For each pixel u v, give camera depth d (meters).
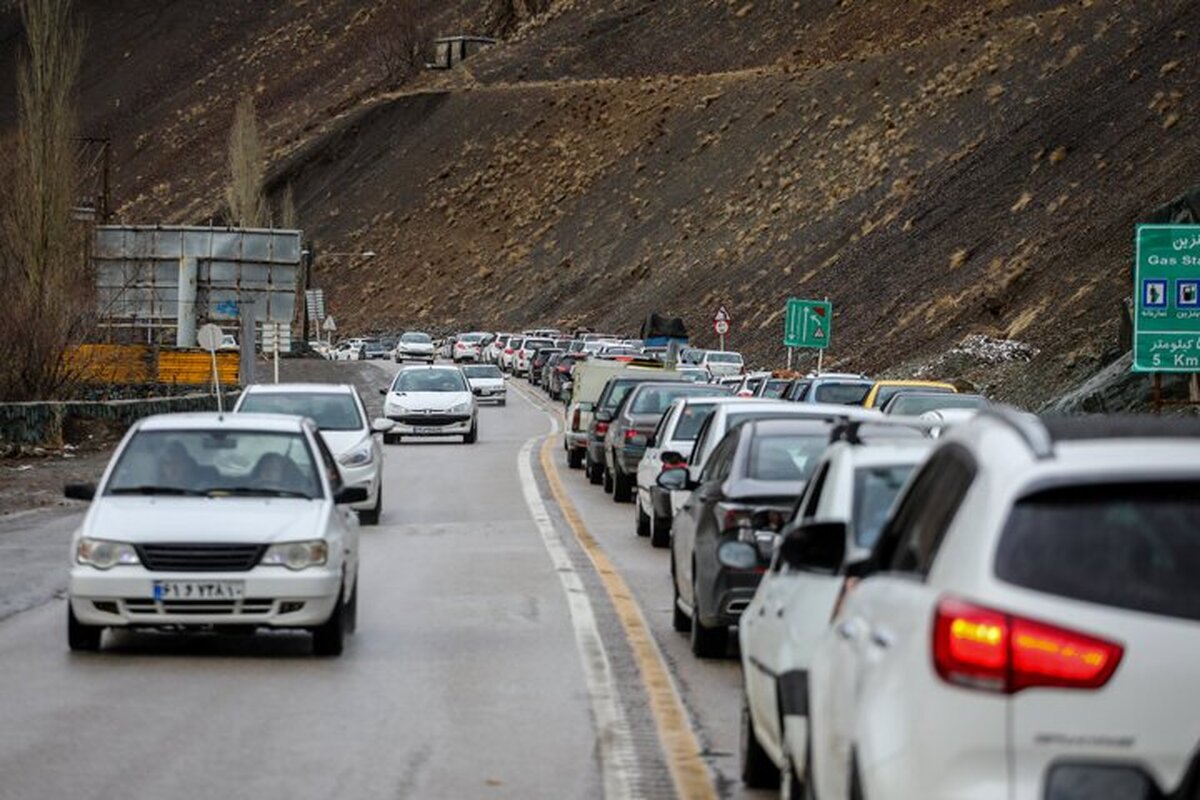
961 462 17.03
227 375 175.75
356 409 80.50
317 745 31.11
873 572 19.30
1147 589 14.79
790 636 23.47
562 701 35.69
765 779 27.28
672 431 71.88
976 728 14.70
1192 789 14.51
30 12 147.38
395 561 62.88
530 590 54.41
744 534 39.88
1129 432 16.53
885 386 93.44
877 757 15.80
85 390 147.88
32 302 133.50
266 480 43.19
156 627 40.28
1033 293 175.12
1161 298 80.50
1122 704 14.51
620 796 27.28
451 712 34.44
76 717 33.56
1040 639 14.62
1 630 45.34
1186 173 173.88
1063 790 14.59
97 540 40.38
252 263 183.00
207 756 30.02
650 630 46.19
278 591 40.03
